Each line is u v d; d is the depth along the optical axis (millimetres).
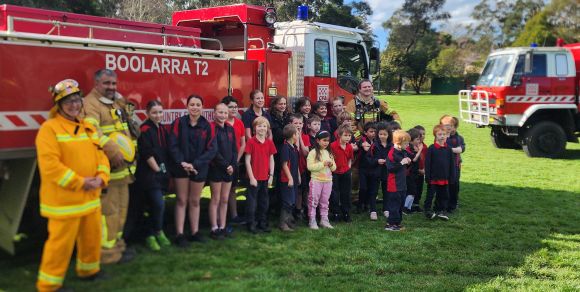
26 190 4633
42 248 5391
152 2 29953
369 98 7922
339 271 5227
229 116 6238
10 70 4461
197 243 5816
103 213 4902
